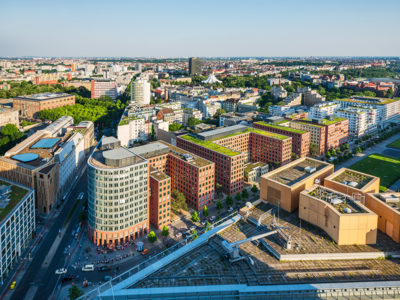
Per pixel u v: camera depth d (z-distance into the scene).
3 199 192.88
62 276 173.25
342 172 183.00
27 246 199.38
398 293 110.00
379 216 146.75
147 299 109.44
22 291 162.00
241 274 120.88
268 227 148.38
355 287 108.94
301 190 166.50
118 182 194.25
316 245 134.00
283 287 109.56
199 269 124.12
